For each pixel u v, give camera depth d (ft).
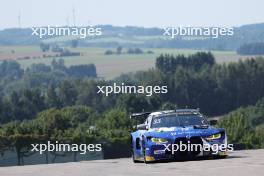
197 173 109.81
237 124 431.43
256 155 159.02
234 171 109.70
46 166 156.66
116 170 130.41
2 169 149.89
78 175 121.80
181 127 151.43
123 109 649.20
